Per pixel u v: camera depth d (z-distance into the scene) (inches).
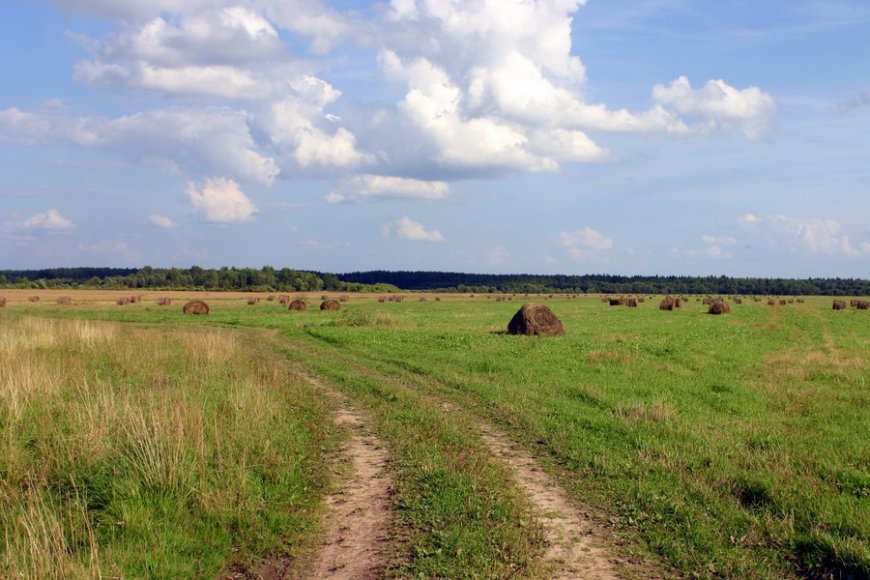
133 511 278.7
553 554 256.7
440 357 864.3
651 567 246.7
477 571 240.1
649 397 577.9
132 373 611.2
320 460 390.9
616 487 334.6
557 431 451.5
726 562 247.9
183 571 242.1
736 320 1883.6
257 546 269.4
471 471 357.1
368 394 601.9
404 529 283.3
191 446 343.9
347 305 2881.4
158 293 4360.2
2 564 231.0
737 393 598.9
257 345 1055.0
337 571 248.7
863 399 564.1
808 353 951.0
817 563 245.6
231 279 5821.9
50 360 645.3
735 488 328.2
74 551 253.6
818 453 385.7
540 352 917.2
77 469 326.3
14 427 375.6
